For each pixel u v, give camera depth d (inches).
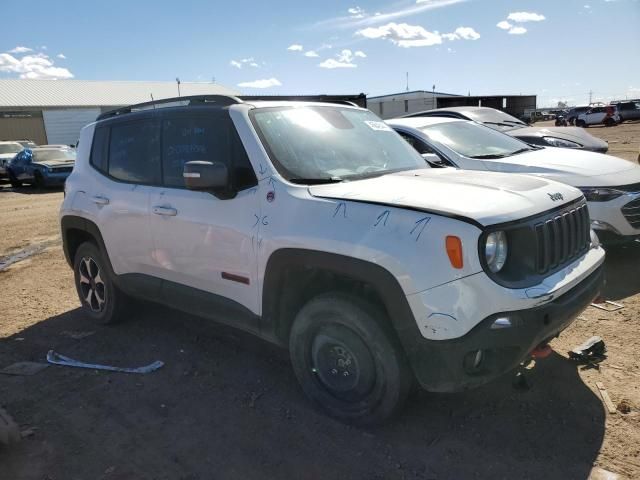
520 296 108.0
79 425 134.3
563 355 158.1
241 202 138.6
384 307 121.2
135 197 169.5
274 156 137.9
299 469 114.9
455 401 137.3
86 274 203.2
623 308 190.4
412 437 123.8
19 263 309.9
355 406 127.0
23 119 1793.8
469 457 116.0
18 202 634.2
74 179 199.9
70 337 191.5
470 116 377.1
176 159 159.9
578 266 127.3
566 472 109.7
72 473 115.9
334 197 124.3
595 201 220.7
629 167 243.1
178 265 157.6
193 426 132.2
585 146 370.3
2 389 154.2
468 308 106.2
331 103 173.3
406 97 1768.0
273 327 137.3
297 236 124.3
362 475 112.2
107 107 1971.0
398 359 118.0
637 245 264.2
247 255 136.6
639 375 145.2
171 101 167.0
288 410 137.5
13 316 216.4
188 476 114.0
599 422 125.6
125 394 148.9
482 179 137.6
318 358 132.5
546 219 118.8
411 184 129.7
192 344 180.5
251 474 114.0
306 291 136.6
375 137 167.2
